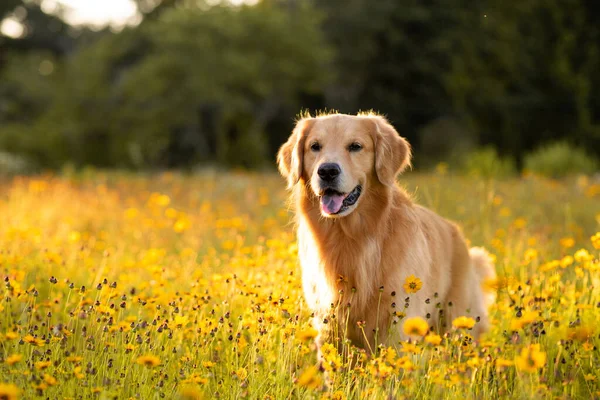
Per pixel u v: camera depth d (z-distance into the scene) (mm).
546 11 28891
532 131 29625
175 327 3748
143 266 5715
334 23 39906
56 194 11469
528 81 29797
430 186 10648
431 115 39719
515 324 3217
